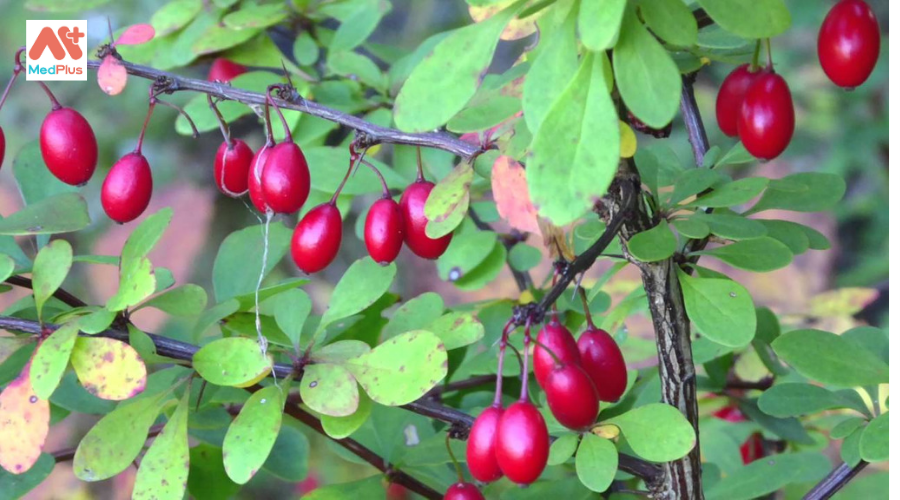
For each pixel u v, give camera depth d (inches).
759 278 13.8
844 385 6.2
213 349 6.2
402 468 7.5
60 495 10.8
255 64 9.2
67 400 7.6
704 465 8.8
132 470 11.2
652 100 5.0
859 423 6.6
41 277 6.3
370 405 6.2
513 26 6.3
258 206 6.3
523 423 5.4
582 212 4.7
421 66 5.3
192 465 7.7
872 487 7.9
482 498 6.2
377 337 8.0
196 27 9.1
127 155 6.4
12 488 7.0
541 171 4.8
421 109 5.2
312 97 9.0
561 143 4.8
